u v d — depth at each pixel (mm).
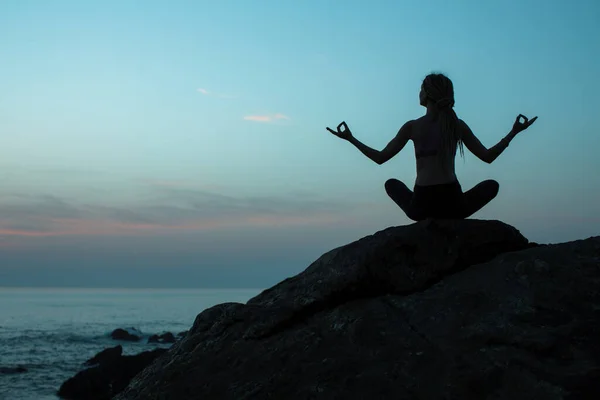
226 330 5105
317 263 5496
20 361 36469
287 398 4168
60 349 44656
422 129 5363
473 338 4121
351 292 4895
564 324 4043
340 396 4023
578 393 3539
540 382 3674
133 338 54000
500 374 3824
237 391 4367
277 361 4523
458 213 5391
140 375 5250
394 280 4879
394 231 5086
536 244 5320
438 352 4137
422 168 5387
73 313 121125
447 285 4805
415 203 5457
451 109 5324
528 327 4066
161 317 108312
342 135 5395
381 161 5441
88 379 24281
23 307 155750
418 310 4582
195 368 4812
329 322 4746
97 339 53500
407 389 3951
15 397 24547
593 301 4219
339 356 4355
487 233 5059
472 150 5355
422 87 5398
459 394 3807
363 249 5039
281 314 4871
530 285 4445
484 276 4727
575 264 4578
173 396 4582
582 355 3803
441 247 4996
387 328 4492
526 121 5270
